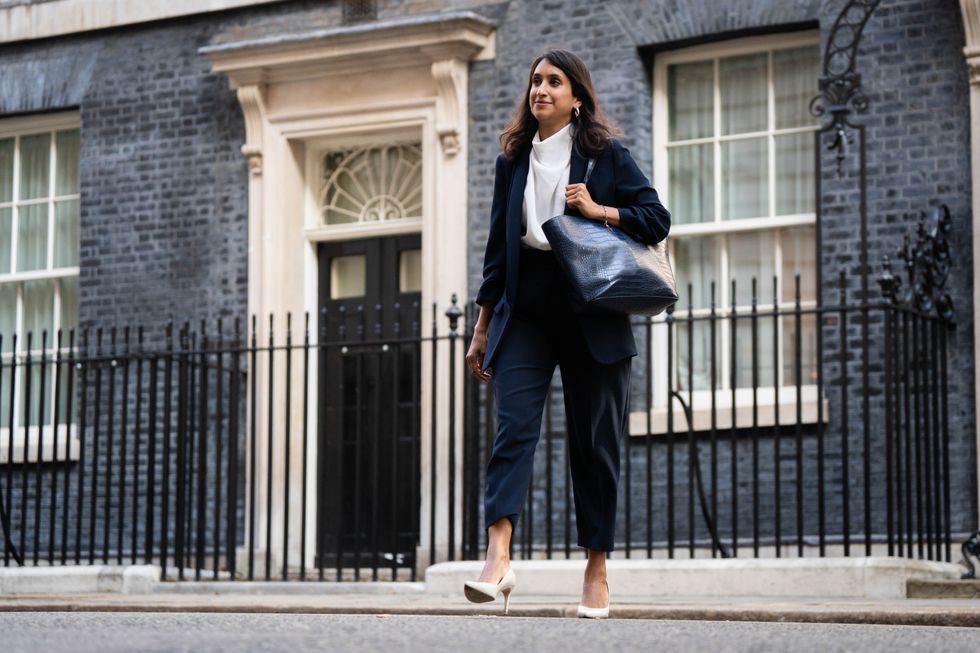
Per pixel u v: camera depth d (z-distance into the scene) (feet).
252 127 35.83
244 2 36.29
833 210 30.27
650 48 32.60
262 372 35.29
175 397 36.27
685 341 32.32
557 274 16.16
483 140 33.71
